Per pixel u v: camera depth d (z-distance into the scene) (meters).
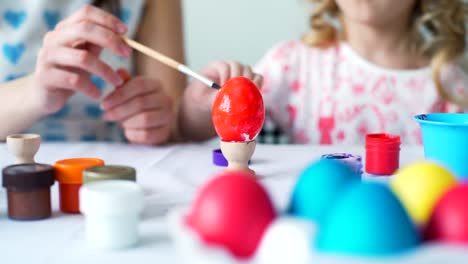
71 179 0.49
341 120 1.21
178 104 1.08
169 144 0.88
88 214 0.41
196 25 1.54
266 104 1.25
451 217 0.34
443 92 1.21
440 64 1.22
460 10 1.25
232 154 0.61
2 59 1.03
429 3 1.24
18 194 0.47
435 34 1.25
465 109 1.20
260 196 0.36
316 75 1.26
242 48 1.54
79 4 1.08
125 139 1.15
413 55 1.26
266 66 1.29
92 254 0.40
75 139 1.07
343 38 1.32
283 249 0.31
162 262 0.38
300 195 0.39
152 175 0.65
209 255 0.31
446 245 0.34
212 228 0.35
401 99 1.21
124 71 0.89
